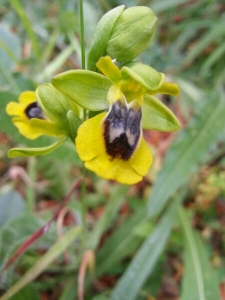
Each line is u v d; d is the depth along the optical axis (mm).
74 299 63
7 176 86
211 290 58
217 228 72
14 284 56
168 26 111
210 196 75
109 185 81
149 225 66
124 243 66
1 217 69
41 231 54
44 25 105
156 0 104
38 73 90
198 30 114
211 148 72
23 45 107
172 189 66
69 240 56
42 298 66
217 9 110
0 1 105
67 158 65
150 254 60
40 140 65
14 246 58
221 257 70
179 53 104
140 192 83
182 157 69
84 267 59
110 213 66
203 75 98
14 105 50
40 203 83
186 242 64
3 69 76
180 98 92
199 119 72
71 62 107
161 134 93
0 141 90
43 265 54
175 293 67
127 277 59
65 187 80
